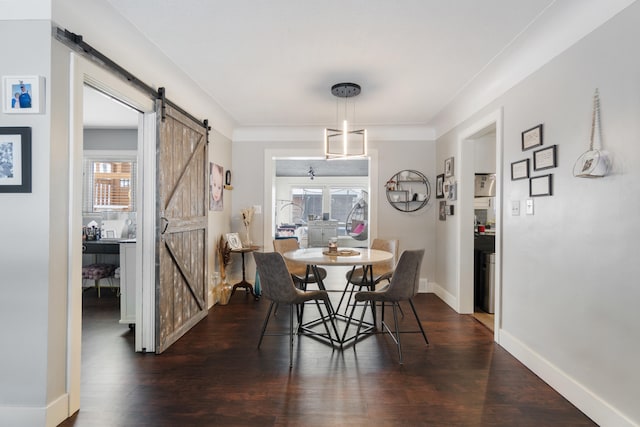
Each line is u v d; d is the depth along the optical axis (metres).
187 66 2.82
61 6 1.84
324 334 3.12
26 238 1.81
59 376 1.90
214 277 4.25
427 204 4.90
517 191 2.73
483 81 3.11
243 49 2.53
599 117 1.90
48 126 1.80
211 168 4.12
